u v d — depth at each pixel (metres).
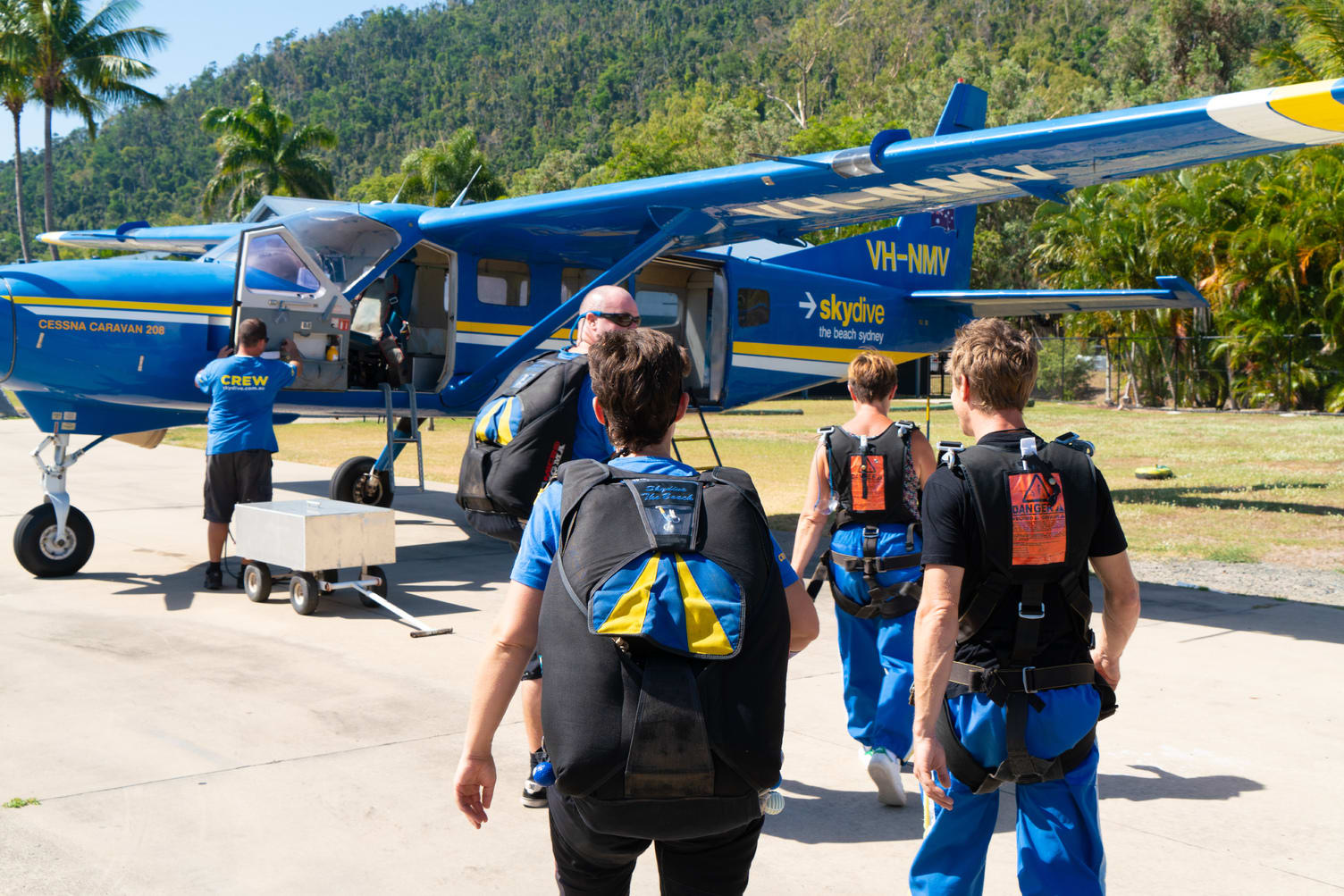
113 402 7.67
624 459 2.08
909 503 3.71
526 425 3.14
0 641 5.61
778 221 9.31
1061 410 29.12
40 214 167.75
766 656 1.87
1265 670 5.40
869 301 12.41
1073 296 11.31
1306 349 26.98
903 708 3.68
